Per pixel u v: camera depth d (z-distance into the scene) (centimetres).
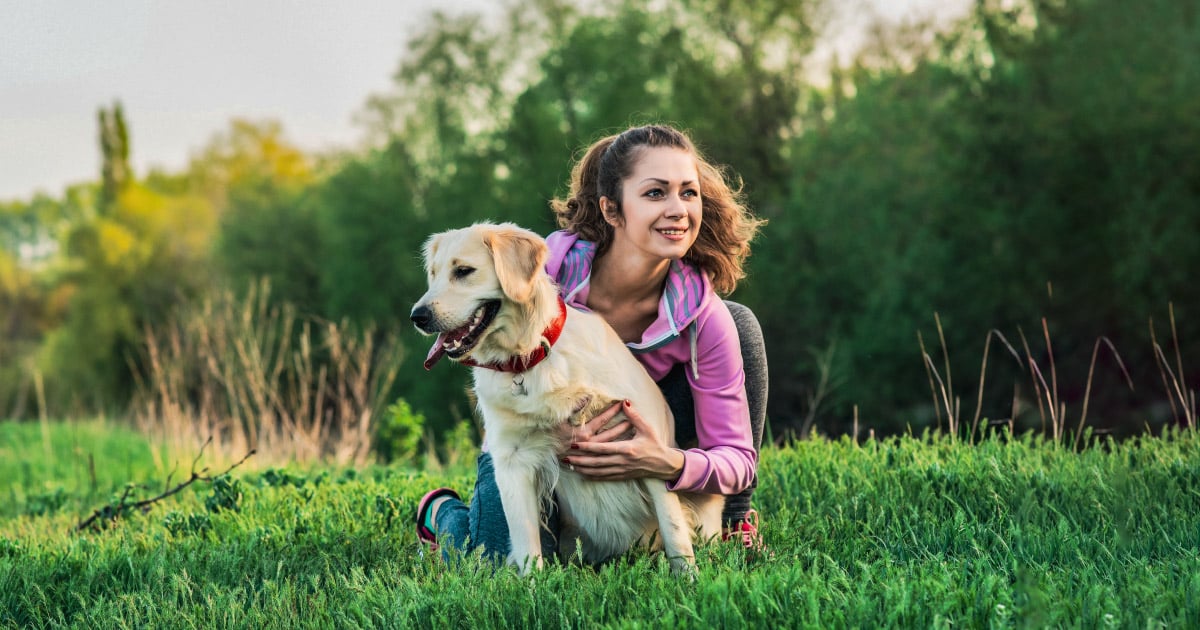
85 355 3569
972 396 1862
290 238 3275
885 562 300
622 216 324
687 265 338
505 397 310
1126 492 360
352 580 314
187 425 842
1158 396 1662
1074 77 1878
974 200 1970
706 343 327
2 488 826
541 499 333
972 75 2042
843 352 1947
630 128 335
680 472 305
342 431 757
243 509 450
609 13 2653
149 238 3753
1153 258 1745
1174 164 1761
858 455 456
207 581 331
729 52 2527
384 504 423
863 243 2045
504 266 301
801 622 242
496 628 263
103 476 812
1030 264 1867
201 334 840
